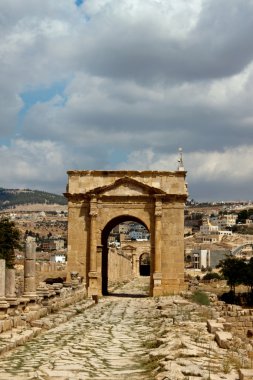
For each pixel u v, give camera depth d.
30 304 33.53
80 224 60.59
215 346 21.30
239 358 18.78
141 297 59.19
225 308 37.28
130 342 25.25
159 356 19.64
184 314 34.84
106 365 19.11
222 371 16.64
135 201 60.28
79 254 60.16
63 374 17.20
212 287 110.19
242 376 15.35
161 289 58.69
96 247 59.72
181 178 60.25
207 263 194.00
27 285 34.19
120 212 60.28
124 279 113.19
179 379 15.37
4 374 16.92
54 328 30.30
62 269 83.38
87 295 56.59
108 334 28.19
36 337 26.22
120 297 59.12
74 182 61.12
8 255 77.25
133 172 60.75
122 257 114.25
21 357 20.31
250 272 97.44
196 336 23.95
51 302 37.59
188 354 18.84
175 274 59.09
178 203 59.88
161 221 59.69
